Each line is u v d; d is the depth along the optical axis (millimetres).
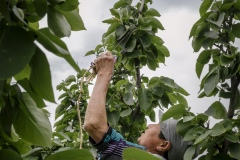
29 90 1446
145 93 5465
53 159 1309
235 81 4496
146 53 5680
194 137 4059
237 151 4098
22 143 1664
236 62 4422
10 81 1498
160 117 4609
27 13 1527
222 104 4543
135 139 5895
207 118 4230
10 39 1228
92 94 3553
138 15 5938
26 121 1468
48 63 1300
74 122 6766
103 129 3508
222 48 4758
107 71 3447
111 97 5715
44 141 1474
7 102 1432
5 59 1183
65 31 1517
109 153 3494
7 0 1312
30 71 1436
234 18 4836
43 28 1445
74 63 1242
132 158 1231
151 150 4281
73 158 1316
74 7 1569
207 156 4191
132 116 5883
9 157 1334
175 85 5629
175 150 4223
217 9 4723
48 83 1315
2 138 1535
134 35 5613
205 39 4789
